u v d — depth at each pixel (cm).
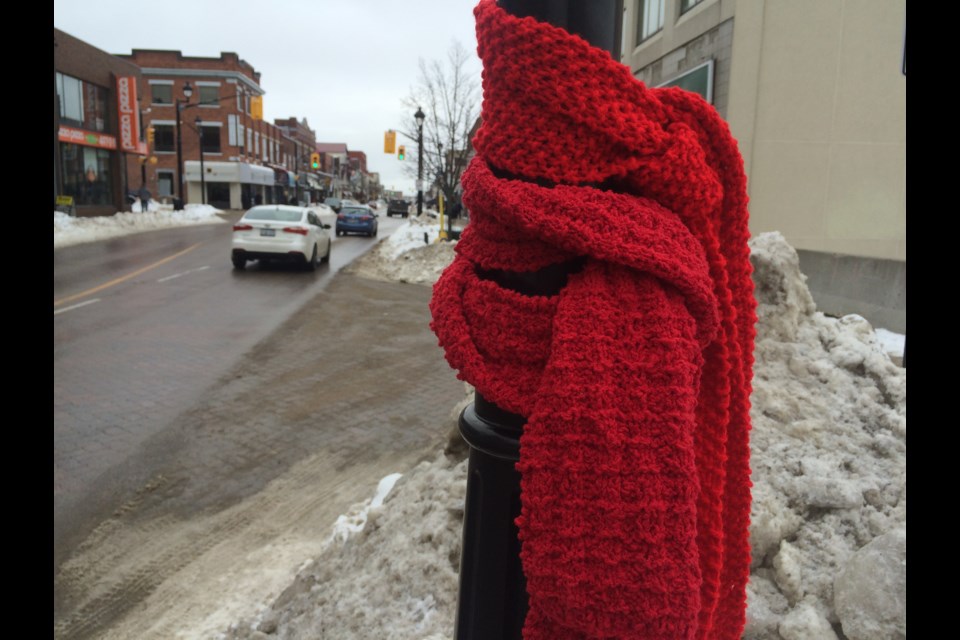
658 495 94
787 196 1070
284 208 1875
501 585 127
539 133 113
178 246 2397
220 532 420
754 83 1054
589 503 95
